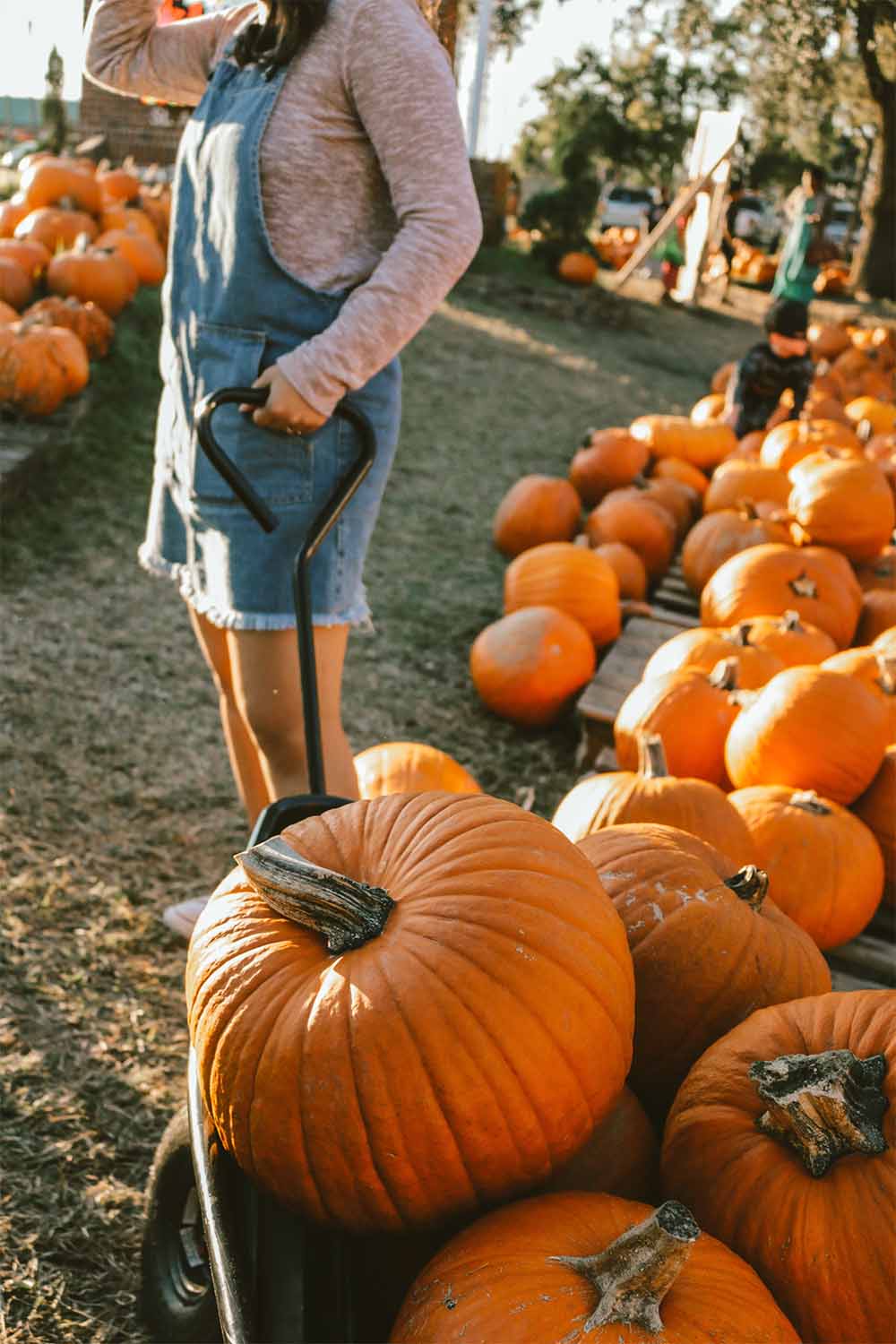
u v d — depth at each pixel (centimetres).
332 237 211
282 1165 128
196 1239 189
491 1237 126
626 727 331
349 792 244
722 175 1499
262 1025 130
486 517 648
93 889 304
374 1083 124
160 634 456
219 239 214
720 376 959
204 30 243
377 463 229
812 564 411
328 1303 134
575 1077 129
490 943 130
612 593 467
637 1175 149
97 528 541
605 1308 114
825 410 786
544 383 984
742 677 339
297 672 232
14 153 1584
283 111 205
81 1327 194
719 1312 117
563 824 253
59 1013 261
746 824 251
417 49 198
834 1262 125
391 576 549
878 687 328
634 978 162
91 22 245
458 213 200
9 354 566
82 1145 229
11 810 332
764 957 165
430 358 998
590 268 1500
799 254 971
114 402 674
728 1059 144
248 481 217
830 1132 129
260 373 215
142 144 1497
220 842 334
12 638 431
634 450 654
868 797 303
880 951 285
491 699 423
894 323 1474
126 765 364
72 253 737
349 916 133
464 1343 114
